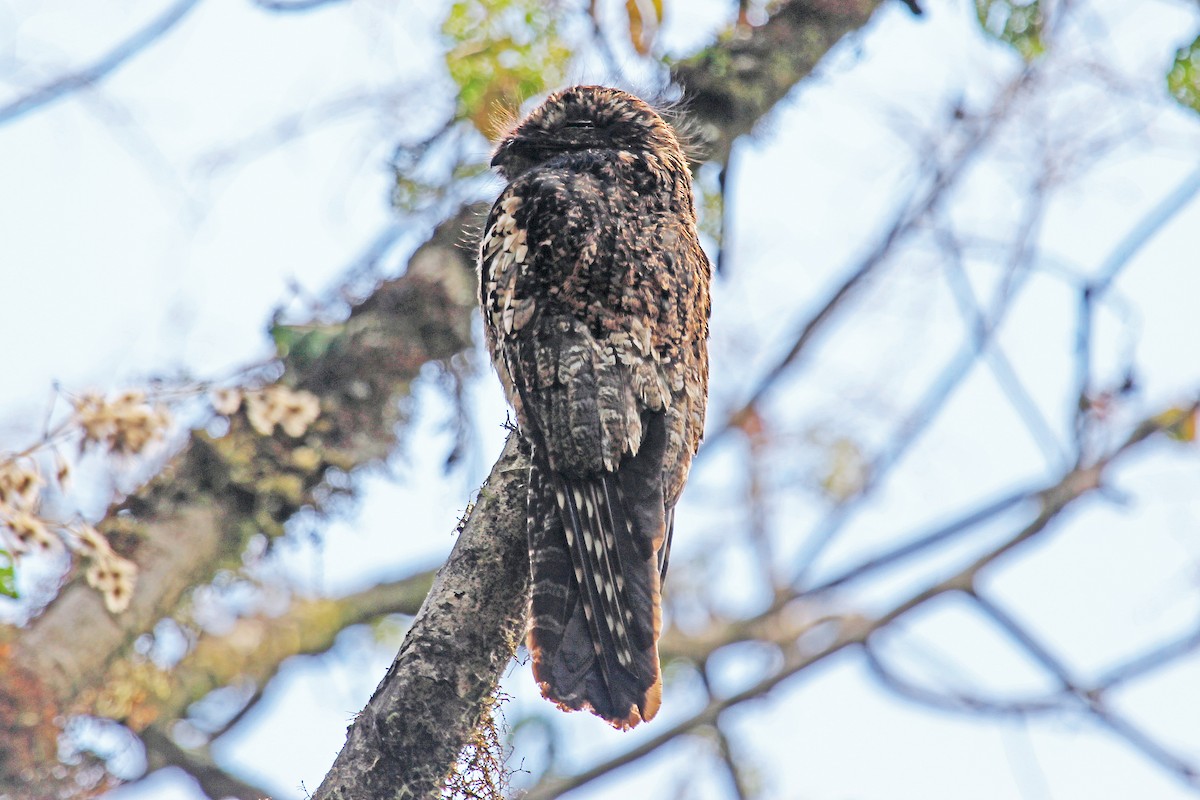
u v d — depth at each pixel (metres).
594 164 8.65
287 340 11.14
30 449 8.50
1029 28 12.62
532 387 7.63
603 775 15.28
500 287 8.11
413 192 11.89
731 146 10.88
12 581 7.84
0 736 9.41
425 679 6.59
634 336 7.82
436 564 15.80
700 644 17.28
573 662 6.87
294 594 15.03
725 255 11.19
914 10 11.69
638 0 10.62
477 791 6.62
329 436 10.87
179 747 13.95
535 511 7.15
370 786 6.36
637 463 7.60
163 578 10.24
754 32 11.27
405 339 11.22
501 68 11.09
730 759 16.34
